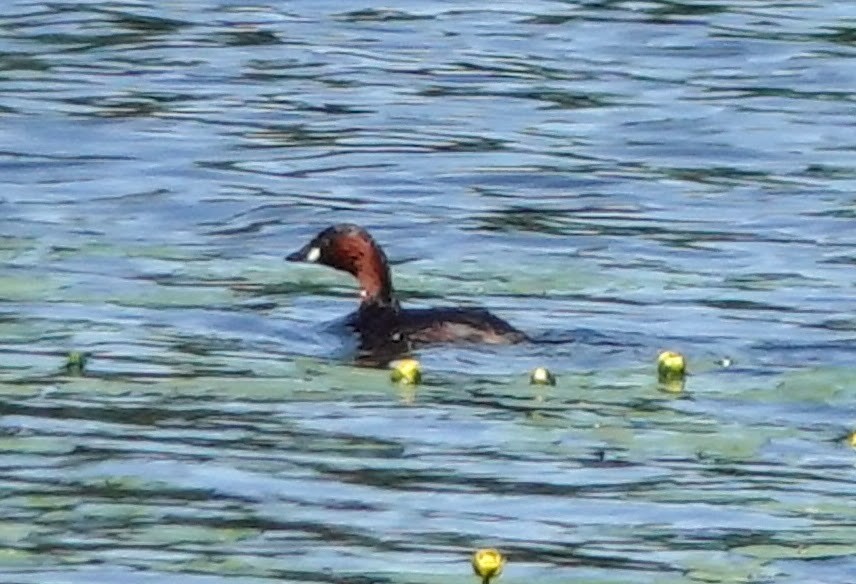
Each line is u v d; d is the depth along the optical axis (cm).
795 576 1850
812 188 3366
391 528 1950
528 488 2056
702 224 3155
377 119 3747
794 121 3775
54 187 3322
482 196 3312
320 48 4219
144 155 3509
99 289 2727
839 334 2570
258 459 2116
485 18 4469
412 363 2353
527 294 2756
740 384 2364
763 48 4250
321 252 2605
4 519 1948
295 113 3775
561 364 2431
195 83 3956
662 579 1833
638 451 2153
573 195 3322
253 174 3416
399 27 4400
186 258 2919
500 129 3700
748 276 2858
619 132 3694
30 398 2286
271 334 2544
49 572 1833
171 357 2444
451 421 2231
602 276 2847
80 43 4209
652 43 4284
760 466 2122
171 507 1986
